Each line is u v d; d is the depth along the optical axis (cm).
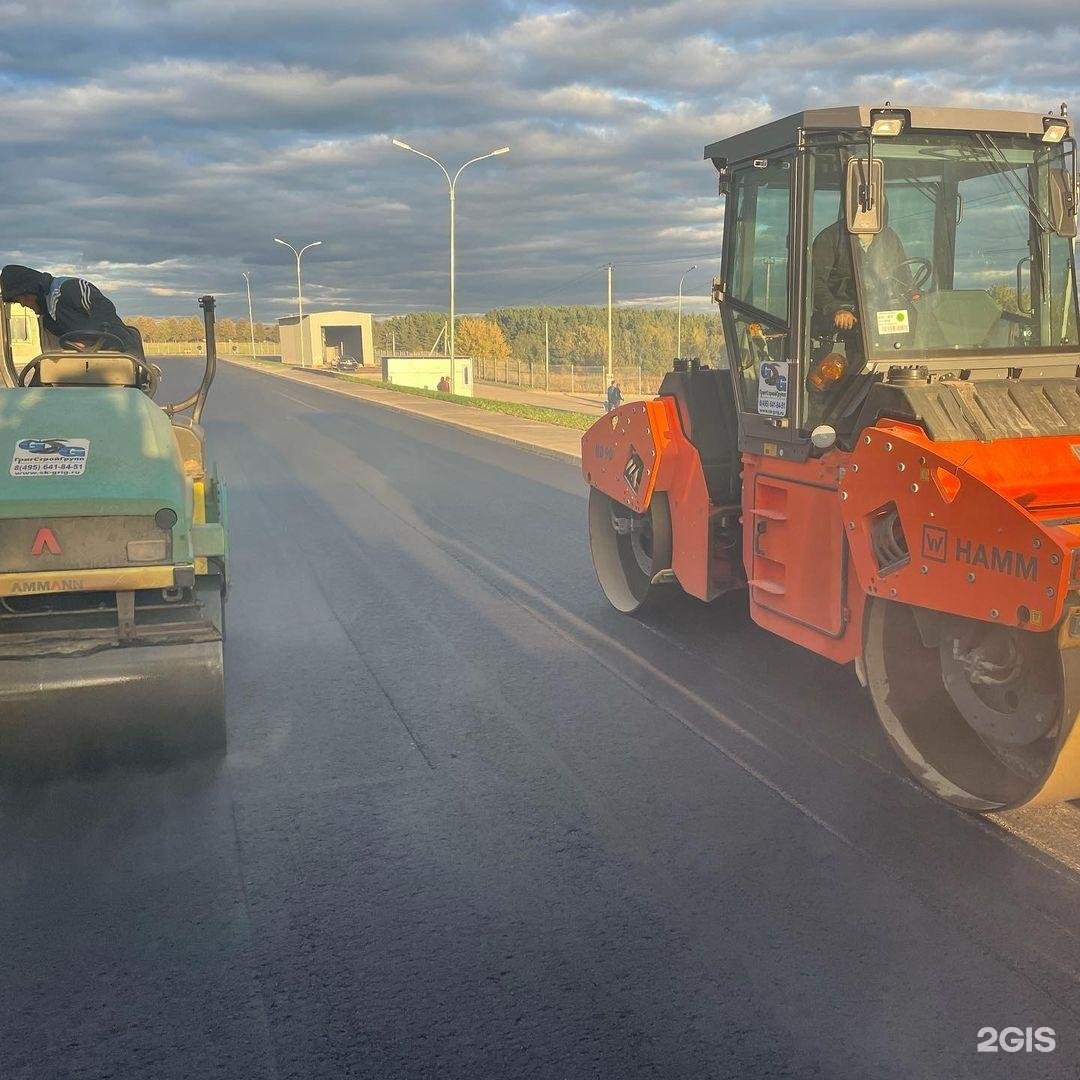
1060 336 502
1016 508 366
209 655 456
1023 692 400
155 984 319
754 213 541
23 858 395
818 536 494
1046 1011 303
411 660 634
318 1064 284
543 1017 302
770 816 427
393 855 397
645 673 607
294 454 1812
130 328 605
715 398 628
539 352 15150
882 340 469
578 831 416
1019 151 487
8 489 431
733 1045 290
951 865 387
